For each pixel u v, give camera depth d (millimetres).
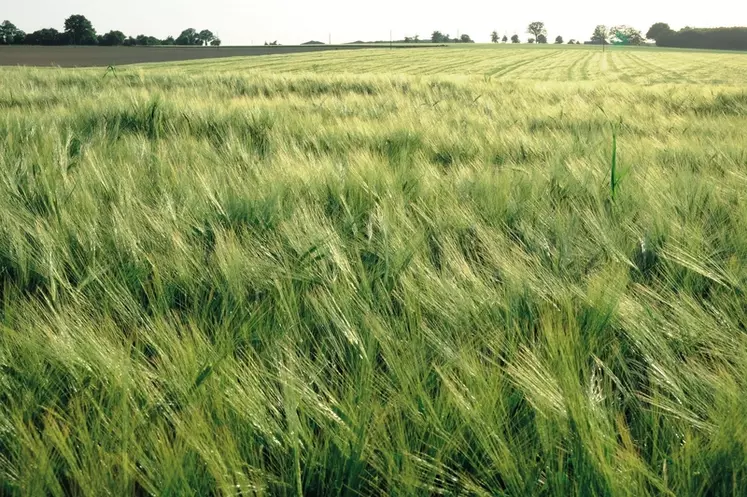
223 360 1373
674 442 1260
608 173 3441
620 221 2672
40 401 1336
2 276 2037
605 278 1907
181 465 1089
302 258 2053
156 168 3281
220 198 2625
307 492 1173
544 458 1185
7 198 2535
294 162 3557
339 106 7707
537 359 1402
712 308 1800
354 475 1167
